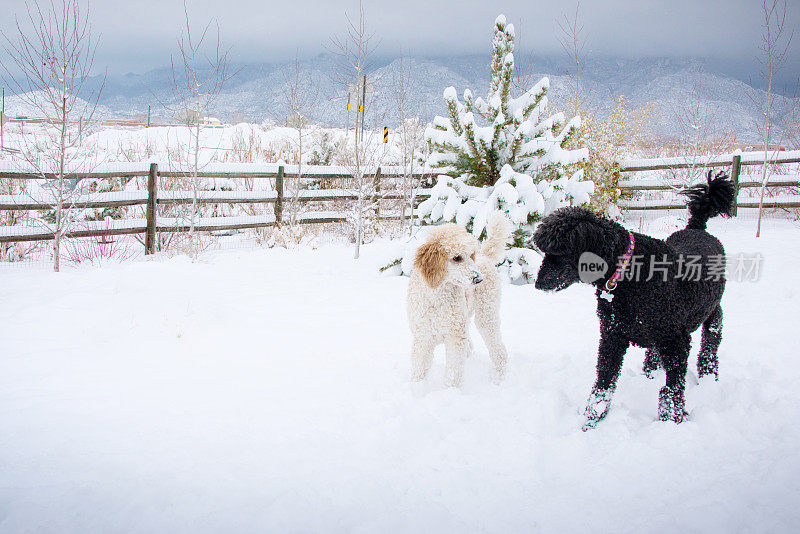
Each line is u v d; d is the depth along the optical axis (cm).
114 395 362
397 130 1350
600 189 1155
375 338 501
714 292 347
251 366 425
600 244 308
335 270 803
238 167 1013
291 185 1183
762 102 1040
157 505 233
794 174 1242
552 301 632
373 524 221
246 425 318
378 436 304
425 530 218
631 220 1262
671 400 320
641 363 431
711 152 1334
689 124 1428
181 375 403
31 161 759
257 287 695
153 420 324
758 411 312
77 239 896
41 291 611
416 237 773
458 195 754
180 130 2028
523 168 750
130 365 422
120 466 267
